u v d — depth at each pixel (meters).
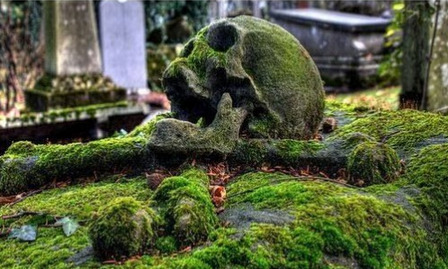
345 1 11.27
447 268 2.39
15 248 2.24
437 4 5.32
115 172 2.87
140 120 7.11
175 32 11.45
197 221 2.12
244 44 2.90
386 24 9.62
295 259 2.02
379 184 2.54
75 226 2.29
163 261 1.99
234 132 2.77
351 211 2.22
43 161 2.87
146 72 10.03
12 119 6.41
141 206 2.13
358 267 2.08
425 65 5.69
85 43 7.21
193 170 2.60
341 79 9.73
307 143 2.83
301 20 10.21
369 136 2.88
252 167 2.77
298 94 2.96
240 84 2.85
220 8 11.84
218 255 1.98
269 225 2.13
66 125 6.71
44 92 7.02
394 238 2.19
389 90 8.66
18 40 9.09
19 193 2.85
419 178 2.56
